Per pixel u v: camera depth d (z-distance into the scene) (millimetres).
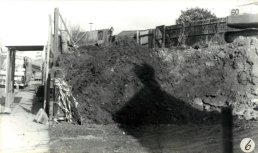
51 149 13219
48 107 20375
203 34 26688
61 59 24219
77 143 14375
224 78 22031
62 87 19797
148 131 17406
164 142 14648
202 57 23891
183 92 21703
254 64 21938
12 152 12609
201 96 21344
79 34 36125
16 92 30484
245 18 24766
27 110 22734
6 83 23766
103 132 16969
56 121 19094
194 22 27234
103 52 25078
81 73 22750
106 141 14891
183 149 13281
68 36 29688
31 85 36406
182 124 19188
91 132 16844
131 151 13047
